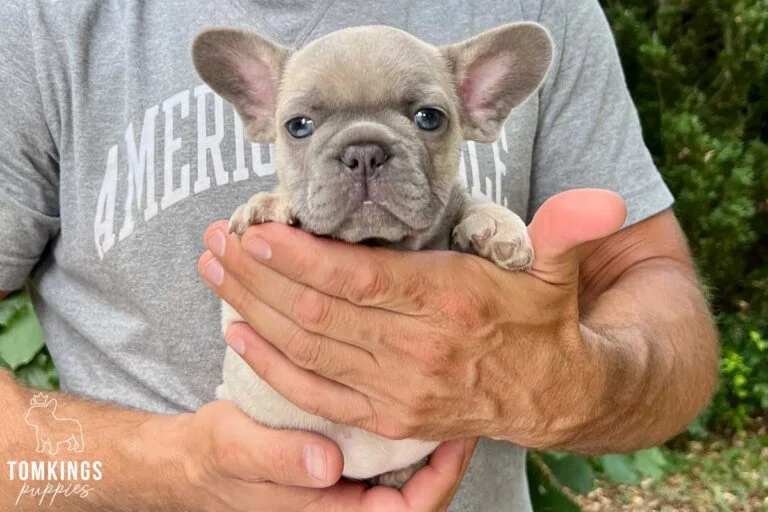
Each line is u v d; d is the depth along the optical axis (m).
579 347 0.33
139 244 0.41
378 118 0.36
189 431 0.37
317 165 0.34
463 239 0.34
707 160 1.12
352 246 0.31
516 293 0.31
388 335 0.31
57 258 0.44
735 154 1.16
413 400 0.32
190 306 0.41
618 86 0.48
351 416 0.33
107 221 0.42
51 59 0.43
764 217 1.23
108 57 0.43
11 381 0.44
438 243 0.37
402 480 0.39
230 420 0.36
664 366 0.39
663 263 0.46
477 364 0.31
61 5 0.43
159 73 0.43
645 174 0.47
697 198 1.12
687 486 1.09
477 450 0.43
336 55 0.37
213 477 0.36
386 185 0.33
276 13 0.44
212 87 0.41
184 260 0.41
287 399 0.34
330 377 0.32
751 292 1.25
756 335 1.21
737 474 1.11
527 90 0.41
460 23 0.45
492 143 0.43
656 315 0.42
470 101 0.42
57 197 0.45
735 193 1.14
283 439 0.34
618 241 0.46
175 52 0.43
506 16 0.46
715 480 1.10
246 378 0.37
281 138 0.37
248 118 0.42
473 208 0.35
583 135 0.46
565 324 0.32
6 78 0.42
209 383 0.41
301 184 0.35
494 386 0.32
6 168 0.42
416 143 0.35
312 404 0.33
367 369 0.32
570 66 0.47
